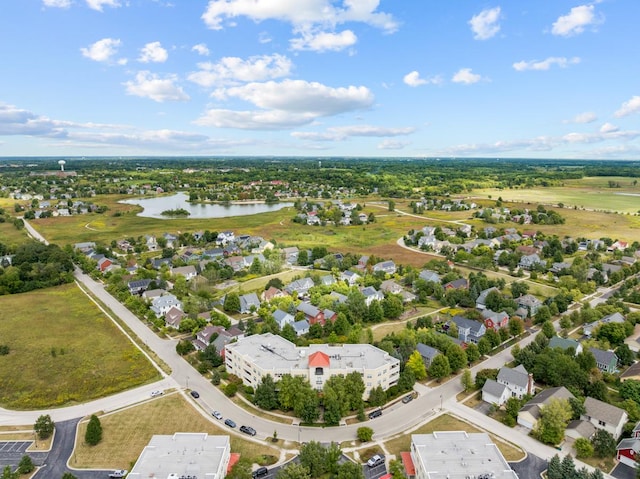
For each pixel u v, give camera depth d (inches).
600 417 3794.3
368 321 6176.2
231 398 4308.6
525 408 3914.9
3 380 4672.7
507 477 2910.9
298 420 3959.2
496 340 5305.1
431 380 4672.7
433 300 7057.1
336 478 3107.8
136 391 4429.1
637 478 3157.0
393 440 3666.3
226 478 3125.0
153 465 3024.1
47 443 3631.9
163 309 6486.2
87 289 7834.6
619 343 5255.9
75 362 5039.4
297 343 5241.1
